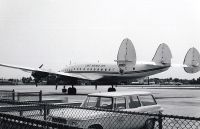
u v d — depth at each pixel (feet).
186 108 62.18
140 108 29.81
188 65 113.19
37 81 98.68
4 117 12.78
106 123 25.31
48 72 97.60
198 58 113.80
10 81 379.96
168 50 99.04
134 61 89.10
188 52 114.21
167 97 107.34
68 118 24.41
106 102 28.09
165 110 58.08
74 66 113.50
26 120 11.79
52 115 25.95
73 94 110.01
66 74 106.63
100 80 108.58
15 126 12.52
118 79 104.53
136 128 27.78
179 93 145.79
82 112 26.00
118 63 92.27
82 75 109.29
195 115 49.26
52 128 10.94
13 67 97.14
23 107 29.01
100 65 107.04
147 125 28.63
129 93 30.09
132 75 98.43
